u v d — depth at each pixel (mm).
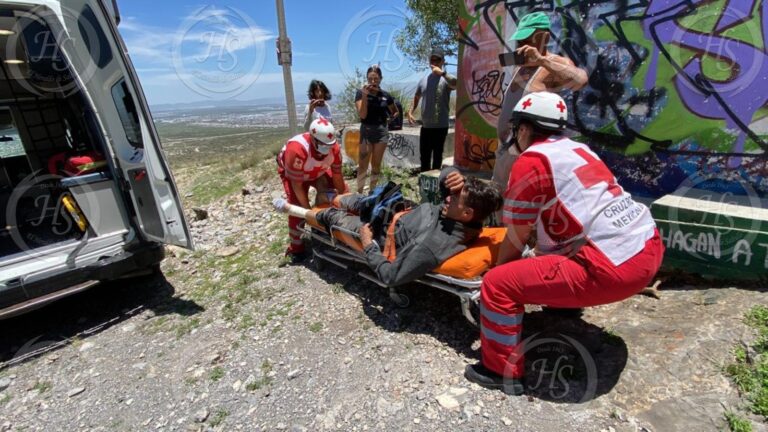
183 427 2570
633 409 2143
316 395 2627
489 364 2393
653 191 3730
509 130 3266
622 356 2451
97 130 4102
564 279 2078
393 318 3244
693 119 3402
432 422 2275
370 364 2799
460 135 5160
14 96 5406
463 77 4949
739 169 3252
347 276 4020
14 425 2828
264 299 3881
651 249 2061
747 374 2119
